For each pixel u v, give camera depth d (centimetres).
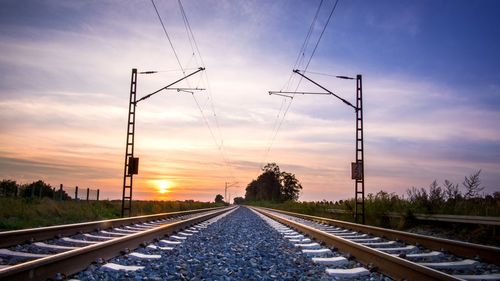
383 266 747
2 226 1452
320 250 1044
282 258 938
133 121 2441
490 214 1545
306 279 701
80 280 635
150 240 1192
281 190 13675
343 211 2792
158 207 3934
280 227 1988
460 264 814
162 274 710
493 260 835
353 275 730
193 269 773
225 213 4231
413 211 1922
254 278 702
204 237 1399
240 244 1214
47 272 603
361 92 2345
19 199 2423
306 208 4103
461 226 1652
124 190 2422
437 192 1931
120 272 713
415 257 939
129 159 2433
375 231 1519
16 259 811
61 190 3228
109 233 1412
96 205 2898
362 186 2320
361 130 2338
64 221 1900
